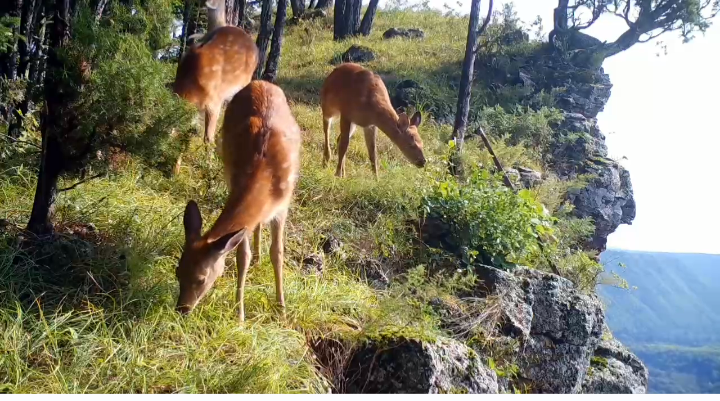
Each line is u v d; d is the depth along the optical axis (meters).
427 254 7.38
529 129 13.77
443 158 9.40
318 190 7.84
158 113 5.57
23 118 7.24
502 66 16.92
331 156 9.48
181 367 4.86
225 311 5.52
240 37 8.45
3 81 7.20
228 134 5.72
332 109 8.87
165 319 5.20
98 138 5.52
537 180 11.62
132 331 5.00
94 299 5.27
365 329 5.78
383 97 8.74
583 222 11.16
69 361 4.71
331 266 6.85
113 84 5.40
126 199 6.62
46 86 5.51
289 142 5.62
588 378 7.80
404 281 6.99
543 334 7.22
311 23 23.44
